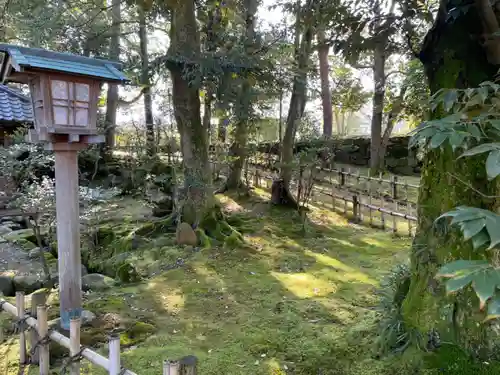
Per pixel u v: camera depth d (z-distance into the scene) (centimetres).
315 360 251
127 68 491
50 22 547
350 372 232
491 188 218
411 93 504
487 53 209
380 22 284
